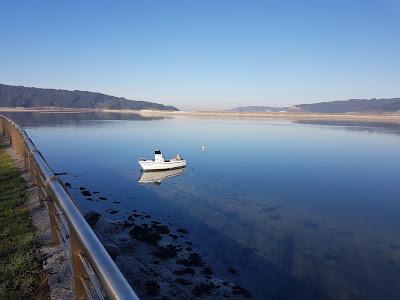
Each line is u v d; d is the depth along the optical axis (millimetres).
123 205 25938
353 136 94375
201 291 13875
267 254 18359
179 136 84562
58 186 4520
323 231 22047
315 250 19172
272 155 54781
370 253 19047
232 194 30266
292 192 31422
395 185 34969
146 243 17719
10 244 6688
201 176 37969
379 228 22844
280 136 90000
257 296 14406
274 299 14344
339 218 24594
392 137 93688
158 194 29750
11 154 16625
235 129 114188
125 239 17203
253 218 24000
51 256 6184
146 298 12289
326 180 36906
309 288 15320
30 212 8445
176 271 15273
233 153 56531
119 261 14008
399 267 17562
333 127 137000
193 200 27969
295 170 42344
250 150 60375
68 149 56062
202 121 171750
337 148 65438
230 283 15102
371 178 38375
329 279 16156
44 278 5488
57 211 6090
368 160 51562
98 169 40719
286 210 26078
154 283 13062
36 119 136125
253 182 35219
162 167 40562
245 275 16078
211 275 15633
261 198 29203
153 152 55375
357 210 26500
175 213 24469
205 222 22828
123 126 115188
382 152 60781
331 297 14750
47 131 86250
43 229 7391
